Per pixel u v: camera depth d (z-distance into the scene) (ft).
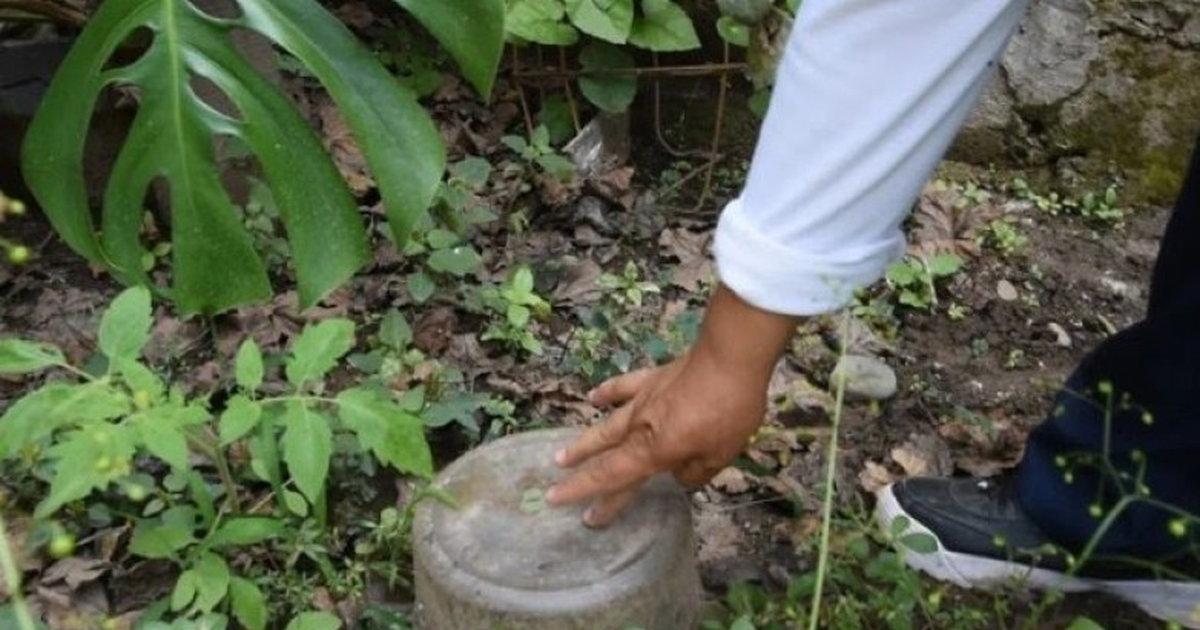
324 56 5.20
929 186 8.11
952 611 5.62
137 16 5.09
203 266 5.08
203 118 5.04
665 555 4.83
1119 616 5.68
